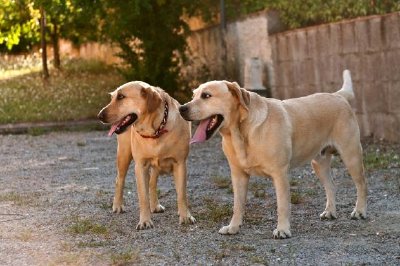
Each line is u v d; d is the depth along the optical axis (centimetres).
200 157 1305
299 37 1609
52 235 744
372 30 1353
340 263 610
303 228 746
